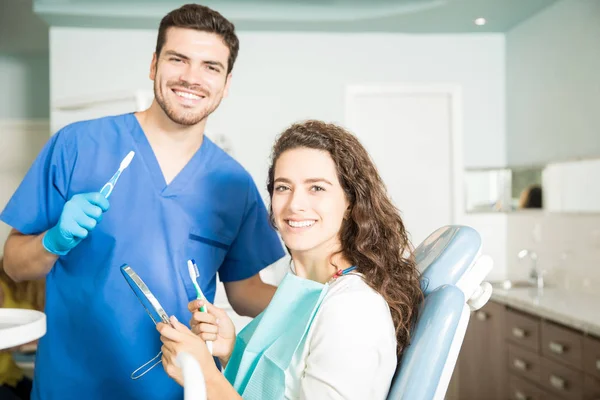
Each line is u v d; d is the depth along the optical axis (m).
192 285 1.54
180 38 1.42
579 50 3.33
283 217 1.09
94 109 3.35
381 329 0.91
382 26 4.06
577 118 3.36
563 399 2.55
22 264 1.37
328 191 1.07
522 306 2.93
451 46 4.28
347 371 0.88
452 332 0.89
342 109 4.20
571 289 3.42
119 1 3.75
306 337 0.97
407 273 1.06
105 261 1.45
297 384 0.97
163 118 1.50
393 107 4.29
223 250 1.63
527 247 3.96
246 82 4.14
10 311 1.08
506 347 3.12
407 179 4.30
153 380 1.44
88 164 1.50
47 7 3.69
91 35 4.04
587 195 3.25
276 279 3.00
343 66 4.21
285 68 4.16
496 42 4.31
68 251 1.34
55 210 1.50
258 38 4.15
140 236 1.48
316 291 1.04
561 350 2.56
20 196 1.48
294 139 1.10
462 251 1.04
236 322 3.08
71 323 1.45
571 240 3.42
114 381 1.43
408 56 4.25
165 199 1.52
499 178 4.28
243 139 4.13
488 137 4.32
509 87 4.25
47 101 4.85
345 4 3.87
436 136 4.30
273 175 1.22
